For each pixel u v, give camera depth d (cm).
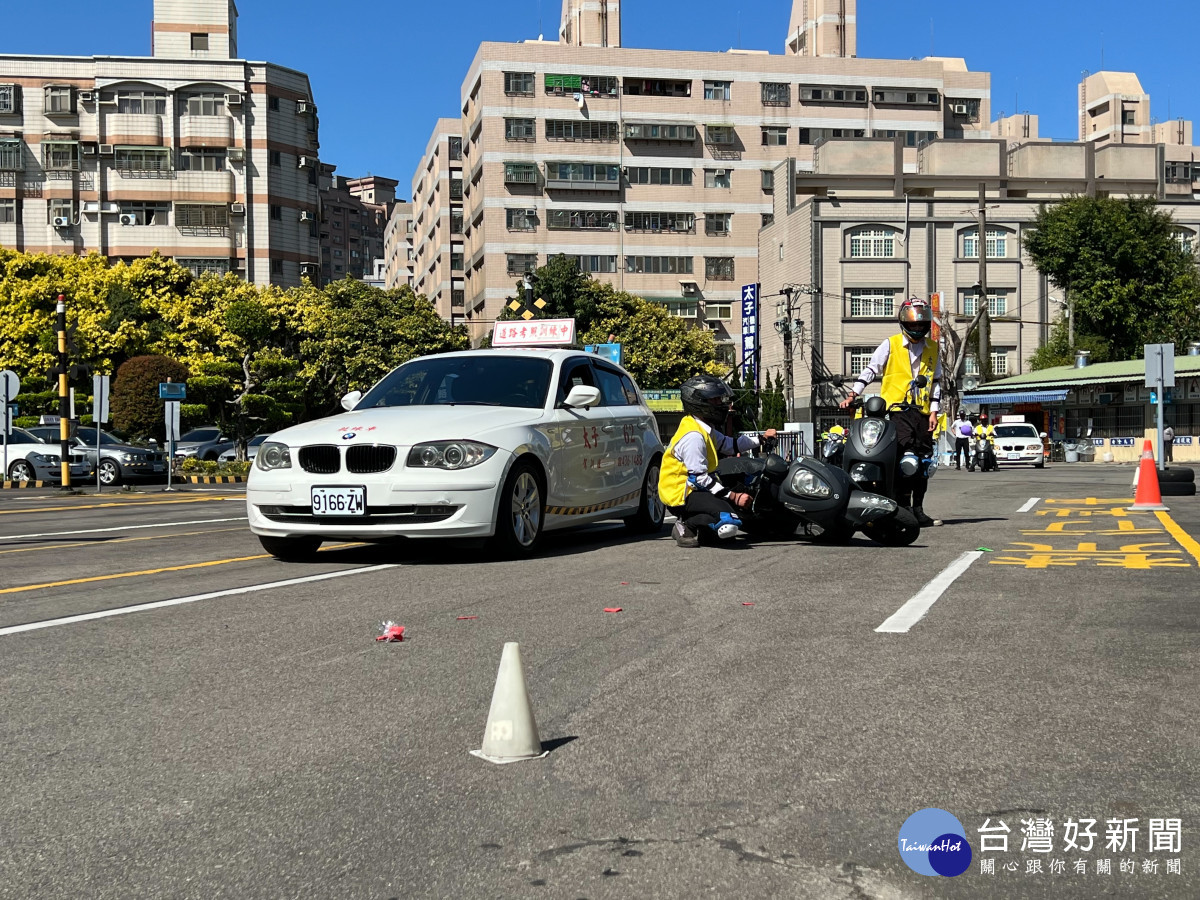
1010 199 6206
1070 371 4781
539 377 929
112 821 289
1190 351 4906
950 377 4072
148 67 6588
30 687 429
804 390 6225
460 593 648
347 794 305
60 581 739
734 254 7725
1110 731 349
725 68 7744
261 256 6694
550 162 7475
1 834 281
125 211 6550
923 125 7956
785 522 895
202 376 4809
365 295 5628
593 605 598
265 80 6706
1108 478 2347
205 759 338
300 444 807
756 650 475
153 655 484
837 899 237
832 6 8725
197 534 1131
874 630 514
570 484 895
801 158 7831
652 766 323
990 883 245
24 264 5128
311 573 752
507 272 7469
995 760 323
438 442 788
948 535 964
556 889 243
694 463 876
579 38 8594
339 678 437
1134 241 5062
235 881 251
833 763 322
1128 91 12550
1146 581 667
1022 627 519
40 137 6544
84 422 3878
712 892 240
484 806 294
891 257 6175
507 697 336
